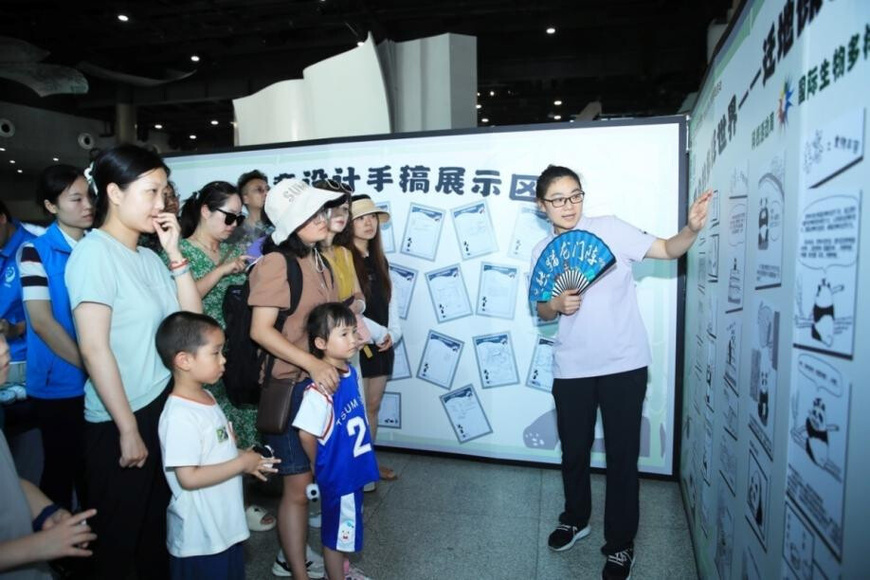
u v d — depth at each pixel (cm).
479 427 340
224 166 372
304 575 206
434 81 473
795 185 106
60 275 222
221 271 251
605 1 797
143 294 174
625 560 225
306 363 192
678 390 303
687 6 795
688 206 295
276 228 208
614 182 304
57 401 228
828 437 88
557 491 303
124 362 170
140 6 811
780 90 118
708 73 221
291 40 970
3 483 117
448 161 331
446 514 280
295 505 205
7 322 241
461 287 336
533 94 1236
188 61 1066
